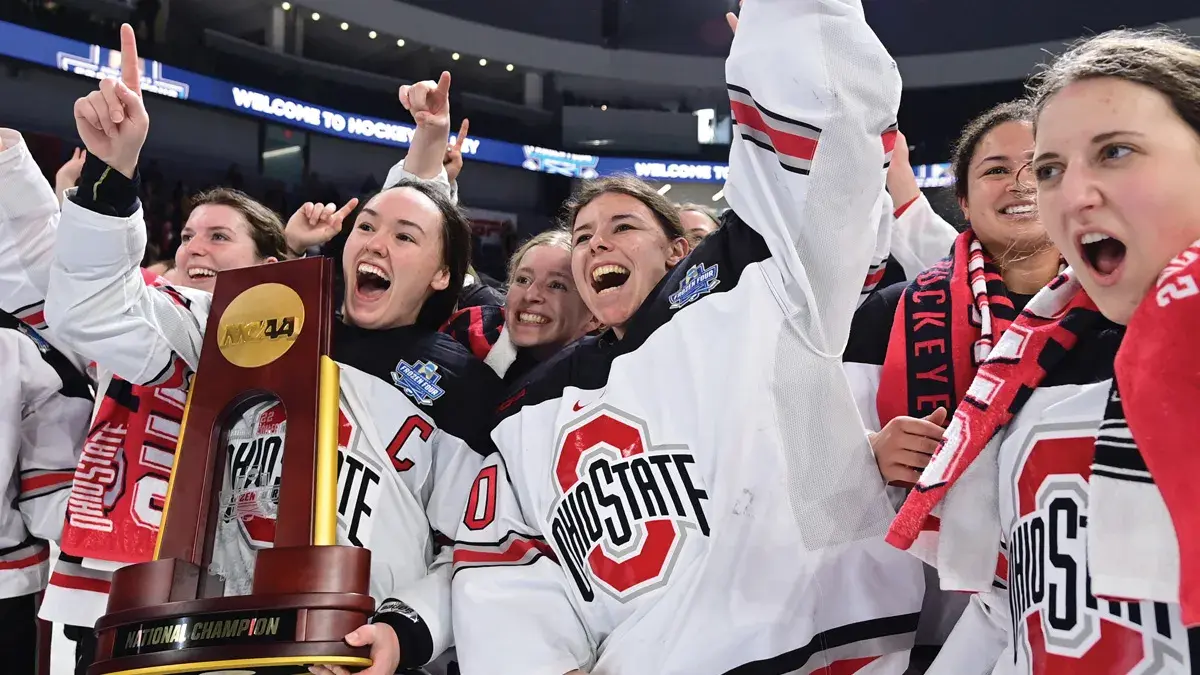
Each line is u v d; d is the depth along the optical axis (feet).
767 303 4.47
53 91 31.27
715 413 4.38
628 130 43.01
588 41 42.22
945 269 5.50
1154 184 2.68
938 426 4.41
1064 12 35.76
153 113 33.94
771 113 4.39
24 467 6.69
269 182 36.52
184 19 33.24
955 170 5.87
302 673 4.27
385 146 39.91
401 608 4.81
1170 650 2.71
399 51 39.42
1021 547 3.31
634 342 4.91
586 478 4.65
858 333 5.64
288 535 4.68
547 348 7.48
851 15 4.33
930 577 5.41
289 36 36.06
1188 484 2.54
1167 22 33.55
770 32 4.40
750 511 4.24
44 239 6.11
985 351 4.81
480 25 38.45
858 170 4.31
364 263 6.01
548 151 42.24
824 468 4.39
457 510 5.54
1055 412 3.25
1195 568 2.48
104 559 5.93
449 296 6.59
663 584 4.30
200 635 4.19
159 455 6.15
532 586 4.71
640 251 5.49
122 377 5.73
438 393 5.72
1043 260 5.20
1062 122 2.89
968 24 37.42
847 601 4.37
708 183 43.45
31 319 6.26
